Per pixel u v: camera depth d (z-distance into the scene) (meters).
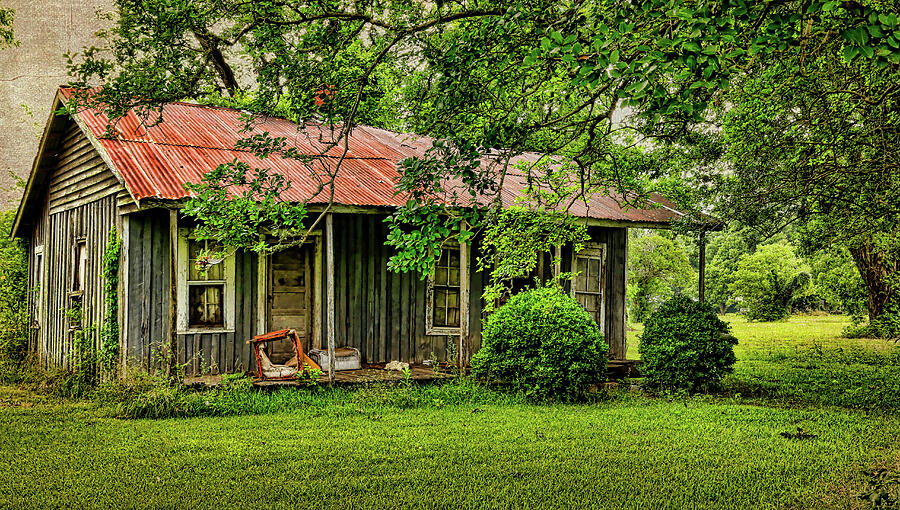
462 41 7.01
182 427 10.27
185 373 13.09
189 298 13.30
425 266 6.52
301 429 10.27
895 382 16.59
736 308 86.06
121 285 12.88
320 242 14.53
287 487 7.51
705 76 4.80
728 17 4.71
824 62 9.84
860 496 6.05
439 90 7.13
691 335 14.66
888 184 11.48
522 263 8.24
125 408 11.18
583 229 8.49
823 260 38.41
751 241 15.20
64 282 16.16
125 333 12.66
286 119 17.33
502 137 7.51
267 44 7.75
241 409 11.47
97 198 14.20
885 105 10.20
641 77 4.97
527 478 8.04
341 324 14.77
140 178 11.97
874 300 31.53
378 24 7.40
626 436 10.28
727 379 16.59
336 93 7.89
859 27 4.38
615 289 18.17
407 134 18.97
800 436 10.41
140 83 7.52
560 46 5.07
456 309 16.27
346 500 7.16
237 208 7.48
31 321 19.20
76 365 14.05
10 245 23.00
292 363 13.52
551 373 13.17
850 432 10.80
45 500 6.99
